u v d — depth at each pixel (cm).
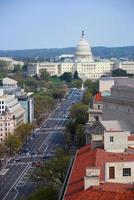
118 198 19012
